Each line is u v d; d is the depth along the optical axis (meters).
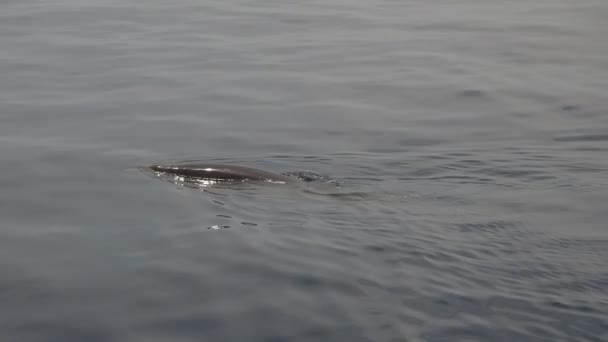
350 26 17.69
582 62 15.56
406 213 9.09
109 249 7.95
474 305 6.91
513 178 10.54
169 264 7.60
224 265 7.58
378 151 11.57
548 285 7.32
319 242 8.12
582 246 8.28
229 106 13.24
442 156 11.37
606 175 10.62
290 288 7.14
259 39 16.72
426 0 19.95
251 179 9.97
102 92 13.63
